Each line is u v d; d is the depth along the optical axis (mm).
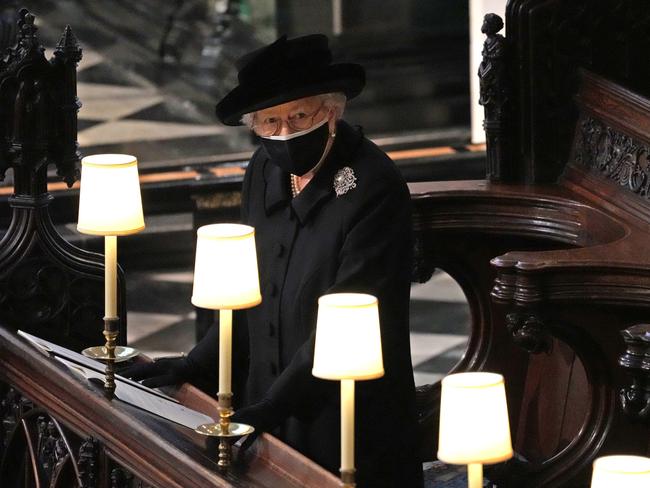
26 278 13016
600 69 15344
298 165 10398
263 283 10891
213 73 40906
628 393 10781
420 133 36250
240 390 11688
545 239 14922
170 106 38344
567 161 15258
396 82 38594
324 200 10438
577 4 15227
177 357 11773
